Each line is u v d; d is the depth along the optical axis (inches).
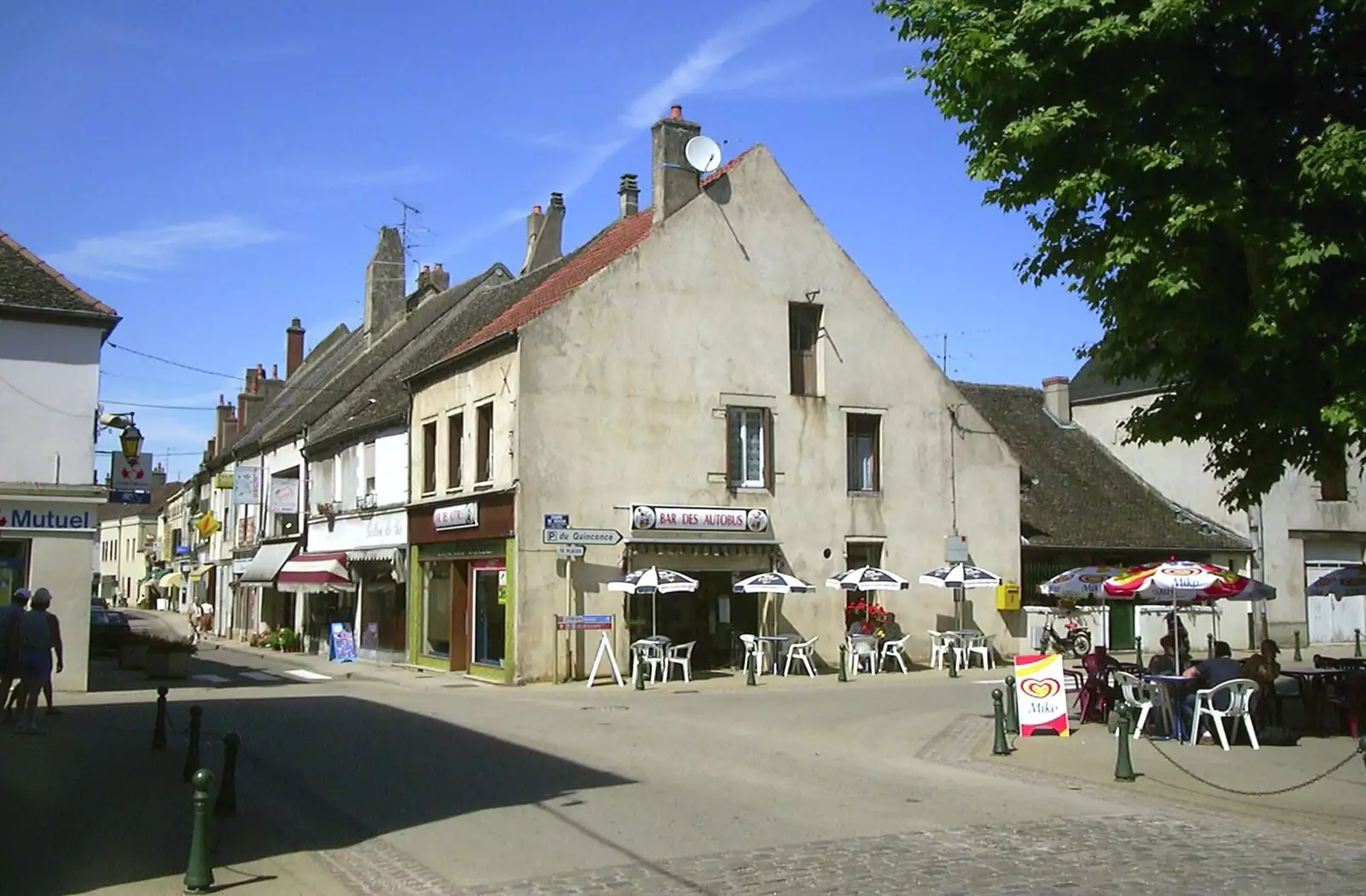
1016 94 491.2
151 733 616.4
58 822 399.2
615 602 965.2
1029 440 1471.5
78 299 849.5
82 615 839.1
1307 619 1424.7
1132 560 1321.4
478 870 336.8
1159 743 589.9
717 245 1043.3
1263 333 453.4
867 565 1093.1
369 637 1250.0
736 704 786.8
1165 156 459.5
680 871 332.2
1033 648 1176.8
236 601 1862.7
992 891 309.1
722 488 1022.4
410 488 1145.4
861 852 354.0
